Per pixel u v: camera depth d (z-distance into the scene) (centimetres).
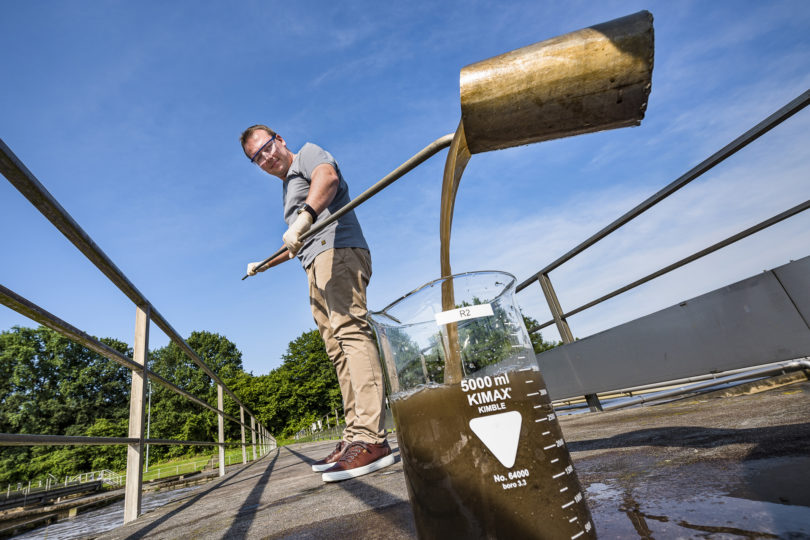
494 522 41
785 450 73
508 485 42
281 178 223
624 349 250
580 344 288
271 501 142
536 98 52
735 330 187
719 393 198
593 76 51
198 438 3966
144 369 185
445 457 44
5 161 94
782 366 195
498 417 44
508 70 52
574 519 42
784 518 45
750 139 179
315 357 4053
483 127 56
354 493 123
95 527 242
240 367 4850
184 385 4259
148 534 121
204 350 4634
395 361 52
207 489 242
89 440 142
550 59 51
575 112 54
